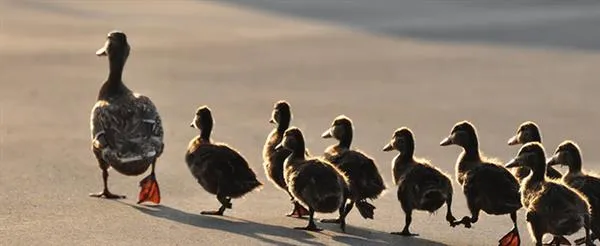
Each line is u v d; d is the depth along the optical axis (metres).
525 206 12.95
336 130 14.81
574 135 20.17
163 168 16.78
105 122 14.45
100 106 14.70
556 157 13.74
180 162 17.20
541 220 12.49
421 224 14.23
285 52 29.70
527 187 12.94
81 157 17.28
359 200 13.93
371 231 13.77
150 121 14.56
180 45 30.47
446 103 23.09
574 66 28.11
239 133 19.64
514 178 13.44
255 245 12.82
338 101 23.03
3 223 13.46
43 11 36.59
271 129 20.03
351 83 25.31
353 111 22.00
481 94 24.22
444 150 18.77
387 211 14.88
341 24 35.03
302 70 26.97
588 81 25.91
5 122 19.97
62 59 27.69
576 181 13.41
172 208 14.55
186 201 14.98
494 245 13.38
